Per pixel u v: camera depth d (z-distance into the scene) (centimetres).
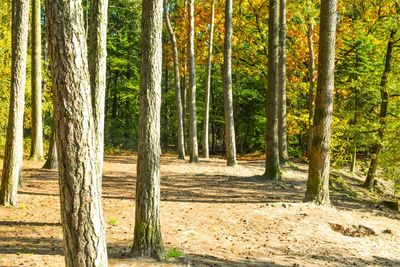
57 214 1036
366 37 2050
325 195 1295
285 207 1230
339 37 2352
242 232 1000
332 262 855
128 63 3888
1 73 2197
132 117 4097
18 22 1065
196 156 2327
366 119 1961
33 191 1296
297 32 2603
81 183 387
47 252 750
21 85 1088
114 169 1975
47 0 378
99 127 848
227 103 2133
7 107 2209
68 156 385
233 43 2738
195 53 3073
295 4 2180
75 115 384
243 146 4084
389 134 1750
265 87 3394
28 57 2488
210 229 993
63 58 379
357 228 1119
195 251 814
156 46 702
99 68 848
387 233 1120
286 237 992
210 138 4931
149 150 716
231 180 1684
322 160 1280
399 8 1952
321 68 1261
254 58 3122
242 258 809
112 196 1292
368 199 1672
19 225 916
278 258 841
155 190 733
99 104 852
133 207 1154
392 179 1722
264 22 2880
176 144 4266
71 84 382
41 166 1853
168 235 907
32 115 2073
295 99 2986
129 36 4000
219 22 2862
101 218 403
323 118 1273
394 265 879
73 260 390
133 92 3828
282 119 2112
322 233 1043
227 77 2119
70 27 379
